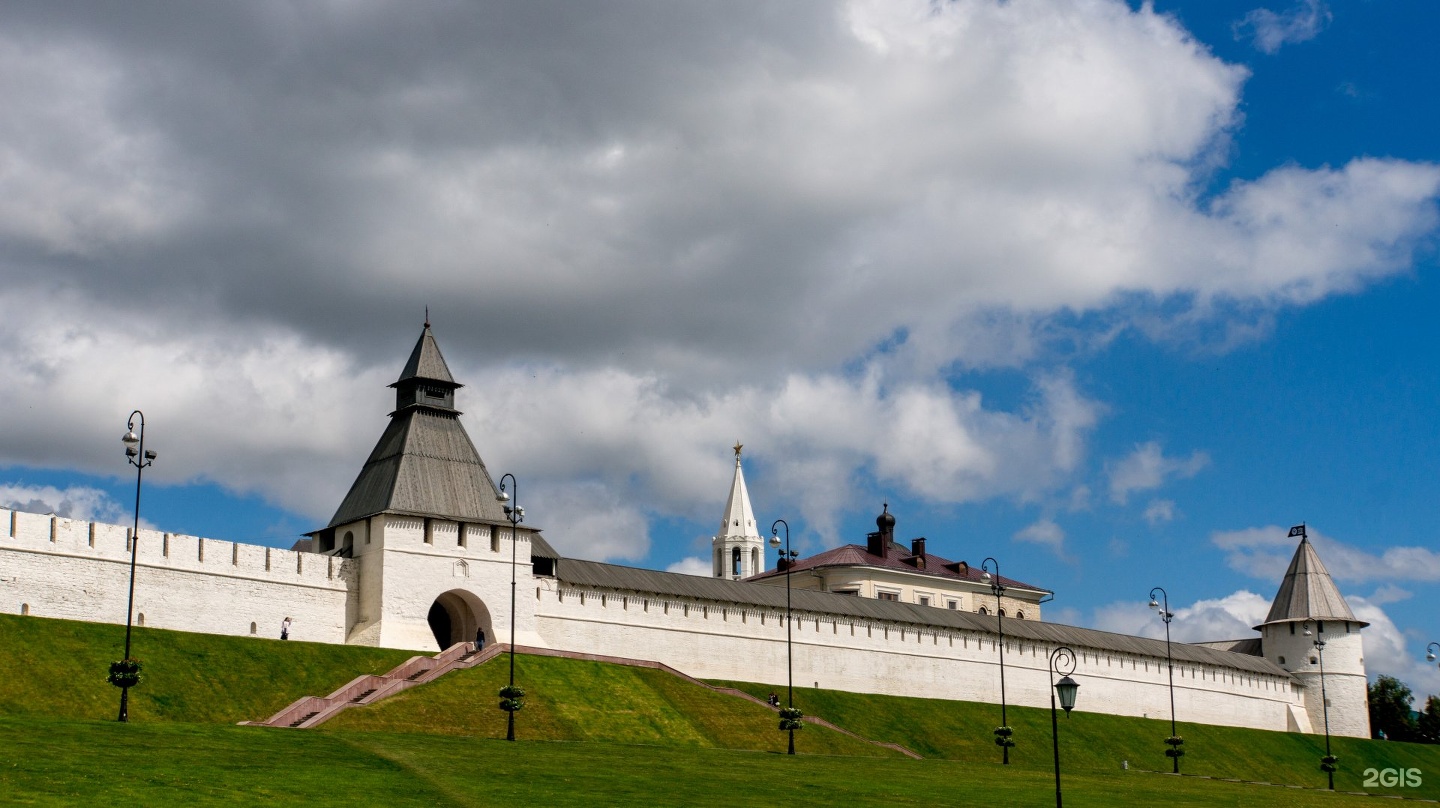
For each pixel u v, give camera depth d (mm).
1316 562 161125
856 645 117438
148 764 51000
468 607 99375
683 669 107125
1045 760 112250
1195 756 126250
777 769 68125
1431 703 181125
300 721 75000
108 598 83375
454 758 60719
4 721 57031
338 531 99812
